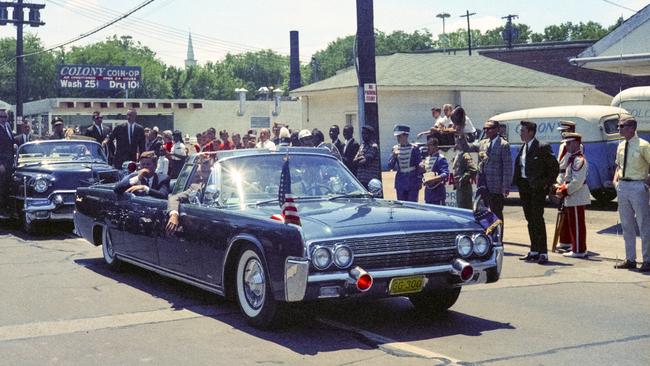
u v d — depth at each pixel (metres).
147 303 8.27
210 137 18.72
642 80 39.31
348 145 13.82
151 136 18.88
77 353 6.36
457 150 11.69
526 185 10.94
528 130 10.93
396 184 12.31
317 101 32.78
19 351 6.43
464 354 6.20
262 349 6.41
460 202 11.63
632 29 17.08
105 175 14.27
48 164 14.64
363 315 7.67
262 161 8.29
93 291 8.94
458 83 30.36
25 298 8.55
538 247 10.89
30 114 43.00
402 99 30.45
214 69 119.25
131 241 9.48
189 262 8.08
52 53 107.50
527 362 5.96
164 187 10.15
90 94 89.19
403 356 6.16
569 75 42.03
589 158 18.45
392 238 6.69
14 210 14.41
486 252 7.15
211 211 7.74
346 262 6.50
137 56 113.44
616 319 7.44
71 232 14.51
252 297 7.20
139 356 6.25
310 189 8.09
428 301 7.70
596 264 10.75
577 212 11.32
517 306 8.04
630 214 10.34
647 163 10.20
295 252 6.47
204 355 6.25
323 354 6.24
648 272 10.12
